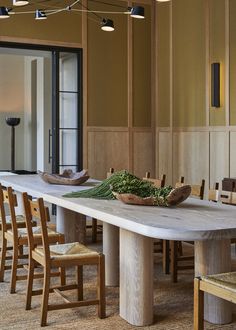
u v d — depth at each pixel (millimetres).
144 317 3309
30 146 11797
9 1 7422
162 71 8320
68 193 4188
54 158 7789
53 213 7770
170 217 3014
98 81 8094
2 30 7414
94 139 8094
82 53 7945
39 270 4430
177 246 4363
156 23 8438
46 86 10898
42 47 7664
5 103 11836
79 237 5074
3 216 4168
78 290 3688
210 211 3256
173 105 8062
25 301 3752
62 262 3301
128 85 8305
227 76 6949
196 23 7520
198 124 7543
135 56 8352
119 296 3662
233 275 2723
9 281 4242
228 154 6961
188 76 7723
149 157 8500
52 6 7711
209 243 3289
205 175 7410
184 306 3674
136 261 3318
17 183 5051
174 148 8062
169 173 8180
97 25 8047
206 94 7344
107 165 8195
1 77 11805
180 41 7883
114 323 3350
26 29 7551
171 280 4305
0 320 3381
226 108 6977
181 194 3400
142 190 3654
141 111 8430
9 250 4680
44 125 10945
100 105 8125
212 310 3344
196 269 3381
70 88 7914
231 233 2676
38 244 3809
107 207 3414
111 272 4184
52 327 3271
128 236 3361
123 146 8305
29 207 3498
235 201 3910
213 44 7195
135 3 8320
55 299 3807
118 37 8219
